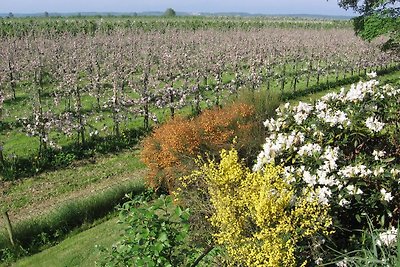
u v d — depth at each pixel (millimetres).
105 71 30172
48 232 11695
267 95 12055
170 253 4426
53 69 29078
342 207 5176
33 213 13000
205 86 27109
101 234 11234
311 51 37312
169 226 4484
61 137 18016
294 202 4859
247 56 35094
